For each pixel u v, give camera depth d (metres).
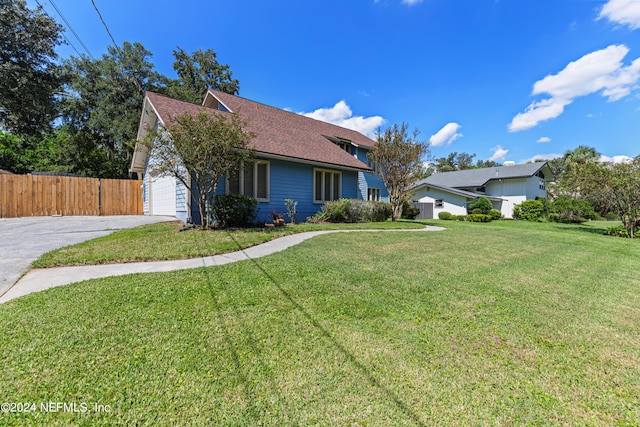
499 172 27.84
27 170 22.27
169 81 26.45
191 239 6.64
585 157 29.61
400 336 2.59
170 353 2.20
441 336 2.62
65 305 3.01
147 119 11.67
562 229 15.80
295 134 13.48
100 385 1.84
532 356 2.36
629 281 4.86
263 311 3.01
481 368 2.17
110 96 22.70
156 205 13.10
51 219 10.69
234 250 5.88
